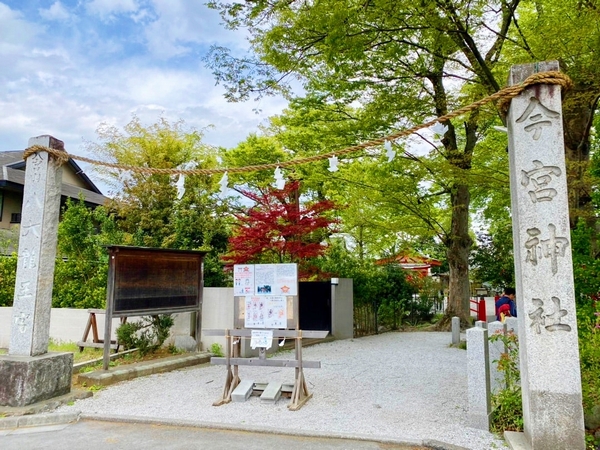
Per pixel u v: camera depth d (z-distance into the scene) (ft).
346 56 25.43
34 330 17.26
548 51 20.48
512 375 14.90
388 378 22.03
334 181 43.32
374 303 44.78
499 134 38.17
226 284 36.94
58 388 17.54
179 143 51.78
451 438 13.26
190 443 13.28
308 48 25.88
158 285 24.20
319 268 38.68
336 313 37.65
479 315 48.34
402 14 22.54
